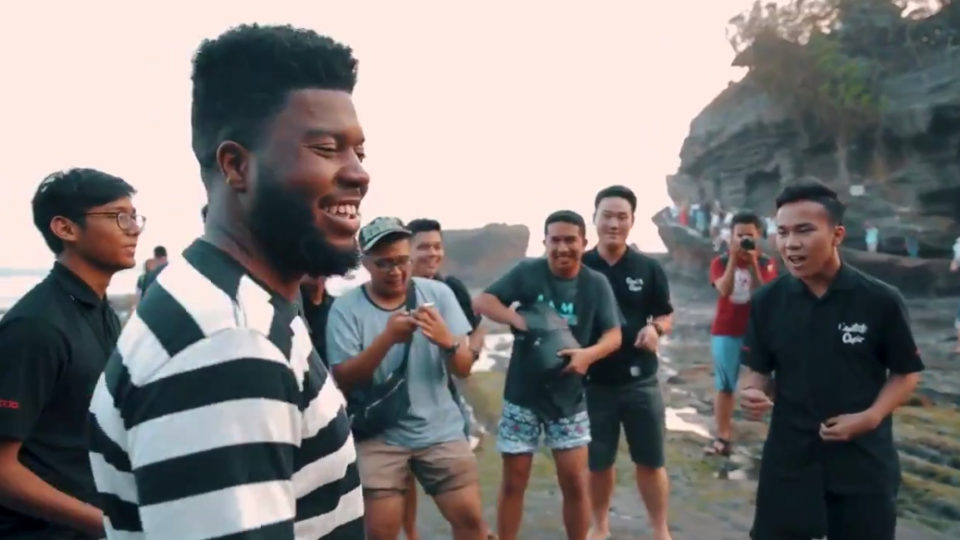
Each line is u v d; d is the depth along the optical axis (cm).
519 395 425
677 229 3338
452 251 4972
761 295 328
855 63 2912
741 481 634
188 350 105
